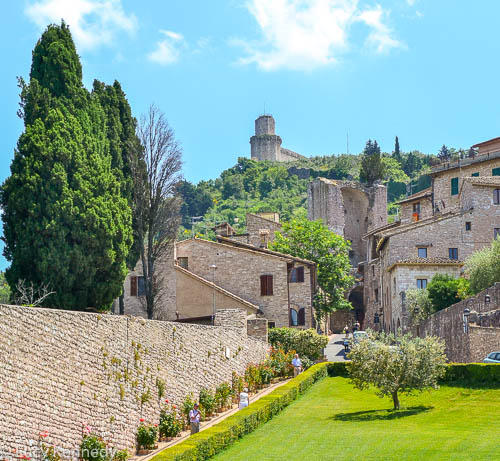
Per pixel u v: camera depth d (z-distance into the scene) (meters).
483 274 61.25
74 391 26.47
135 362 31.69
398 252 76.81
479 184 77.25
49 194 45.56
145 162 56.84
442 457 27.06
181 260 67.62
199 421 35.22
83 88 51.22
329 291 85.19
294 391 43.88
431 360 39.81
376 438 31.86
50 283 44.69
